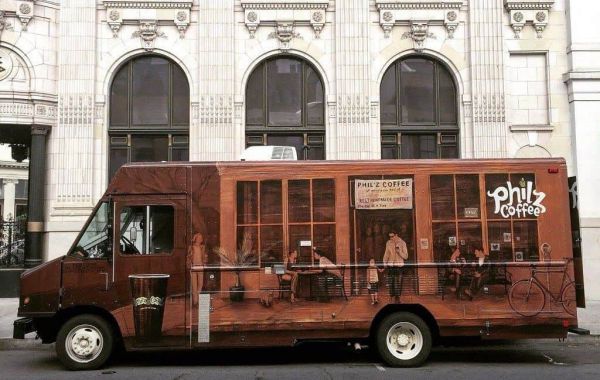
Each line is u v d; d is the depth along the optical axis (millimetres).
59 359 9688
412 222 9336
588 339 11391
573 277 9328
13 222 17000
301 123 16906
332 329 9180
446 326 9219
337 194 9352
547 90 17031
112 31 16734
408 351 9273
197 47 16781
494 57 16875
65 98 16281
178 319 9070
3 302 15383
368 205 9352
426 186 9391
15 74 16031
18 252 16922
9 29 16000
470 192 9398
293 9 16906
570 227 9406
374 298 9211
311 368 9250
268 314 9141
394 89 17188
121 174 9273
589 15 16828
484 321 9203
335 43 16828
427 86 17250
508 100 16922
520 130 16828
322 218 9312
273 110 16969
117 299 9078
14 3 15992
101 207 9281
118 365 9555
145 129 16656
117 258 9117
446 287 9250
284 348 11125
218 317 9094
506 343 11414
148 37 16703
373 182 9383
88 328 9148
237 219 9250
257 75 17062
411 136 17094
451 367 9289
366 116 16625
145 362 9820
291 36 16875
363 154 16531
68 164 16109
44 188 16172
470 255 9289
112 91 16859
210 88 16531
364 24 16844
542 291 9266
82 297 9055
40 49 16250
